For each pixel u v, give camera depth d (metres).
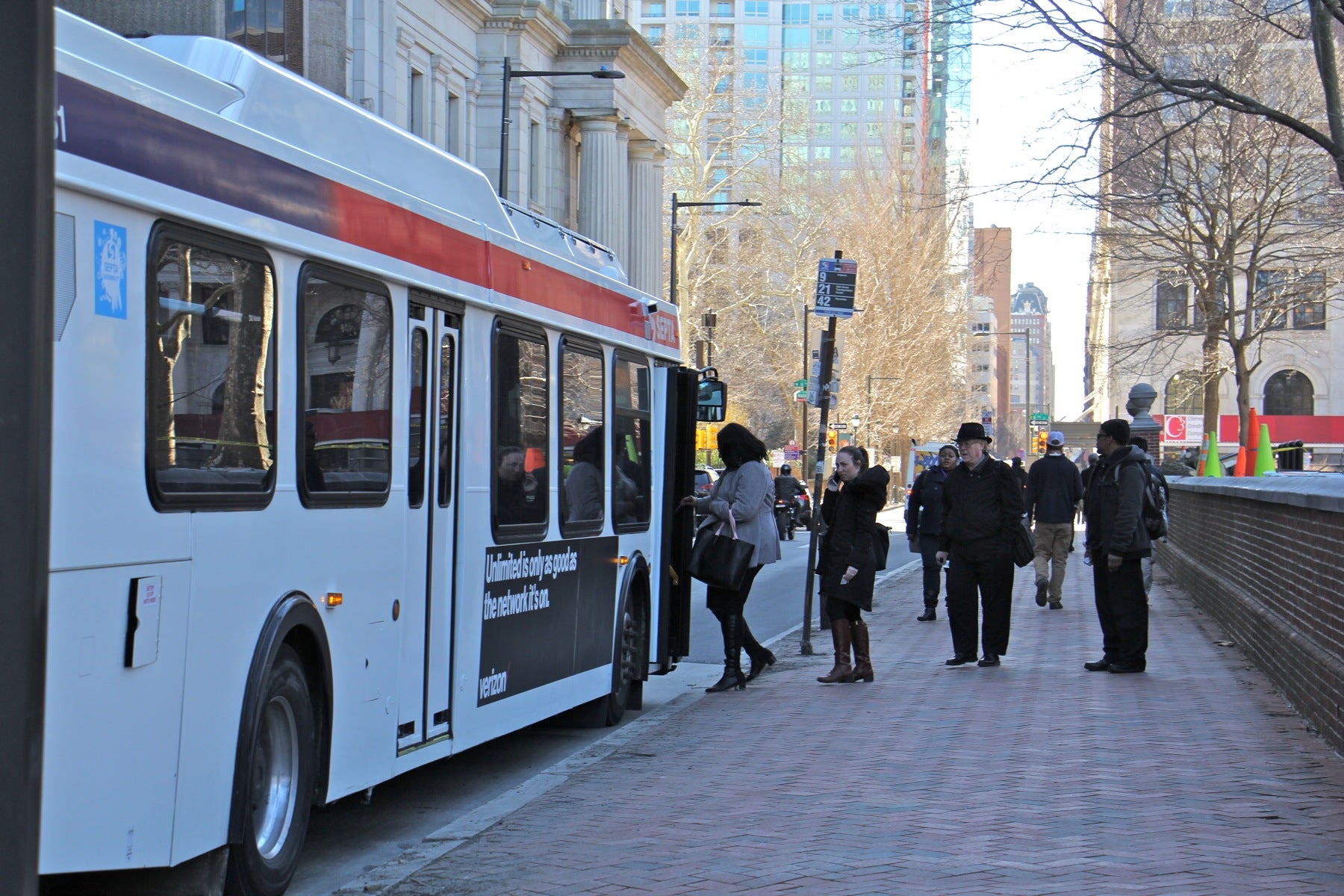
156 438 4.99
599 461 10.47
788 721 10.50
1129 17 16.09
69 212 4.52
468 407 8.04
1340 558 9.09
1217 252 31.55
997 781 7.99
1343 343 67.94
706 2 125.44
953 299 67.75
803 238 68.00
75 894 5.47
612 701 10.77
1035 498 19.59
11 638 2.81
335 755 6.45
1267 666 12.20
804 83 113.38
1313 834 6.64
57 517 4.44
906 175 63.69
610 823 7.32
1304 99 28.50
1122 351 43.09
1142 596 12.63
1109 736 9.34
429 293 7.54
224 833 5.46
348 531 6.56
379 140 7.29
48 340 2.90
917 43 16.23
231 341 5.53
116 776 4.75
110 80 4.79
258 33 28.45
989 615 13.37
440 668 7.69
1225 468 34.34
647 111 50.56
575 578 9.88
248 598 5.64
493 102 40.97
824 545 12.73
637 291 11.52
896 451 84.56
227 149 5.52
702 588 25.62
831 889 5.89
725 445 12.46
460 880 6.26
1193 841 6.54
